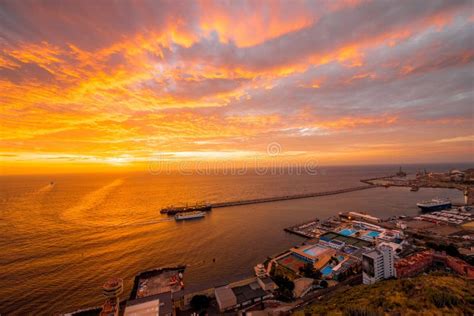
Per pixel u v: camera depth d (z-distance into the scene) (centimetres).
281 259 8912
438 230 12000
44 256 9450
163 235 12344
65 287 7206
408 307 4197
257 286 6738
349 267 7719
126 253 9819
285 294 6397
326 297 6172
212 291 6394
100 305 6288
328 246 10062
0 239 11475
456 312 3931
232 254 9788
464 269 6862
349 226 12875
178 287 7144
